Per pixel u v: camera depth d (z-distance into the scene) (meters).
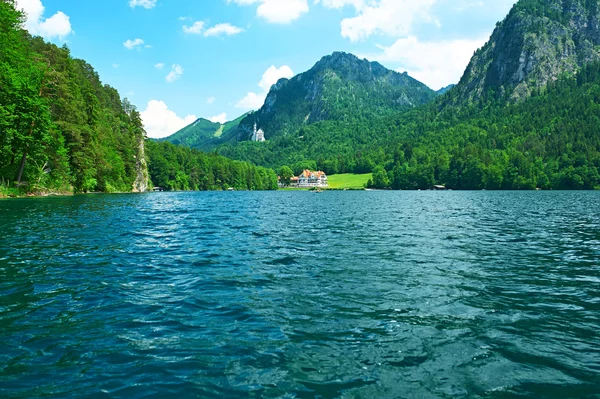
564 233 24.83
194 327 8.34
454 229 27.06
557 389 5.85
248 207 53.91
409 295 10.85
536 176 165.12
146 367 6.47
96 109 88.94
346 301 10.29
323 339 7.74
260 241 21.30
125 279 12.39
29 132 54.41
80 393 5.62
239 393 5.69
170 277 12.82
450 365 6.63
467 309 9.64
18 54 56.38
